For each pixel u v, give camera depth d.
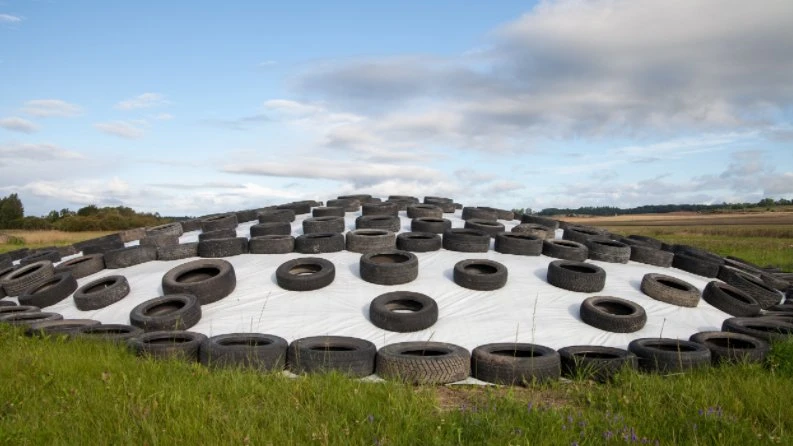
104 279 15.23
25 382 7.59
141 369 8.49
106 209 78.44
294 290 14.38
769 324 12.74
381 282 14.75
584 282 14.70
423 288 14.72
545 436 5.84
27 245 43.97
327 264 15.26
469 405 8.22
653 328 13.21
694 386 8.20
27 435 5.71
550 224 21.89
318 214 21.94
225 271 14.48
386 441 5.68
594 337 12.52
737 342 11.80
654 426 6.40
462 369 9.79
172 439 5.63
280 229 18.84
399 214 24.19
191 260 16.78
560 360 10.23
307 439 5.81
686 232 57.22
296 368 10.04
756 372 9.24
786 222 77.38
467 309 13.72
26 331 11.16
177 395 6.91
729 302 14.61
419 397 7.67
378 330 12.55
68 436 5.76
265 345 10.12
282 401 7.18
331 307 13.61
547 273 15.48
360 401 7.14
